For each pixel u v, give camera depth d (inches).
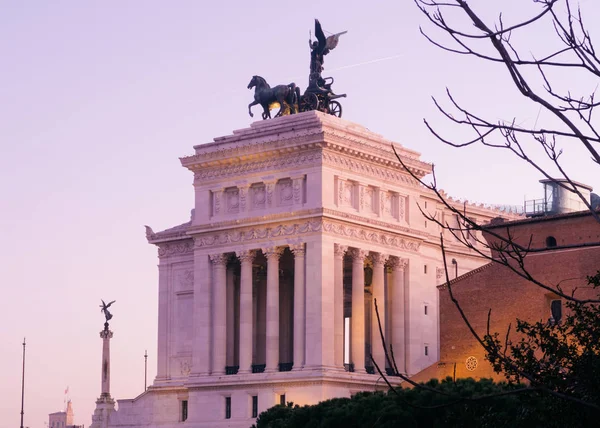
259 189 7780.5
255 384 7495.1
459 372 6259.8
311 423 5270.7
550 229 6023.6
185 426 7849.4
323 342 7283.5
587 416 2034.9
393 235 7844.5
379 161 7780.5
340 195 7544.3
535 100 1379.2
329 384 7234.3
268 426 5620.1
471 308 6259.8
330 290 7386.8
